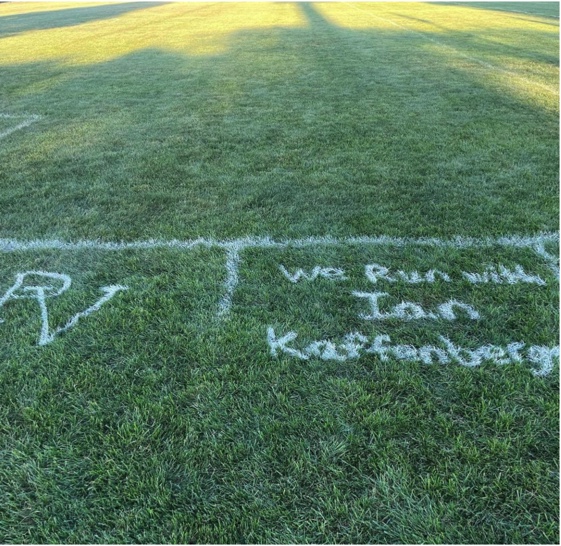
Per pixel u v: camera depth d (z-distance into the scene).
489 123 5.25
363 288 2.52
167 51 10.61
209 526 1.50
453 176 3.89
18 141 4.98
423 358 2.06
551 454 1.66
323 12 19.02
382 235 3.03
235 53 10.23
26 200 3.62
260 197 3.61
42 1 31.16
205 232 3.11
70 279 2.65
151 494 1.58
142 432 1.77
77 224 3.25
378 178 3.90
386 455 1.67
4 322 2.32
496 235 3.00
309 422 1.79
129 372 2.03
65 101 6.59
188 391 1.93
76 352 2.13
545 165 4.08
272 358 2.08
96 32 14.12
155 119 5.70
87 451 1.72
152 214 3.38
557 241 2.92
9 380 2.00
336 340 2.17
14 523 1.52
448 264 2.71
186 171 4.14
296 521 1.50
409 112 5.74
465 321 2.27
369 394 1.89
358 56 9.58
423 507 1.52
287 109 6.02
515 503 1.53
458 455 1.66
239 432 1.77
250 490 1.58
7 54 10.53
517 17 16.23
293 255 2.83
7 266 2.78
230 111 5.98
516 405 1.83
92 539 1.48
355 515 1.51
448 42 10.99
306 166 4.19
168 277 2.65
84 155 4.55
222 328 2.25
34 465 1.68
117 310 2.38
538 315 2.29
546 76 7.47
